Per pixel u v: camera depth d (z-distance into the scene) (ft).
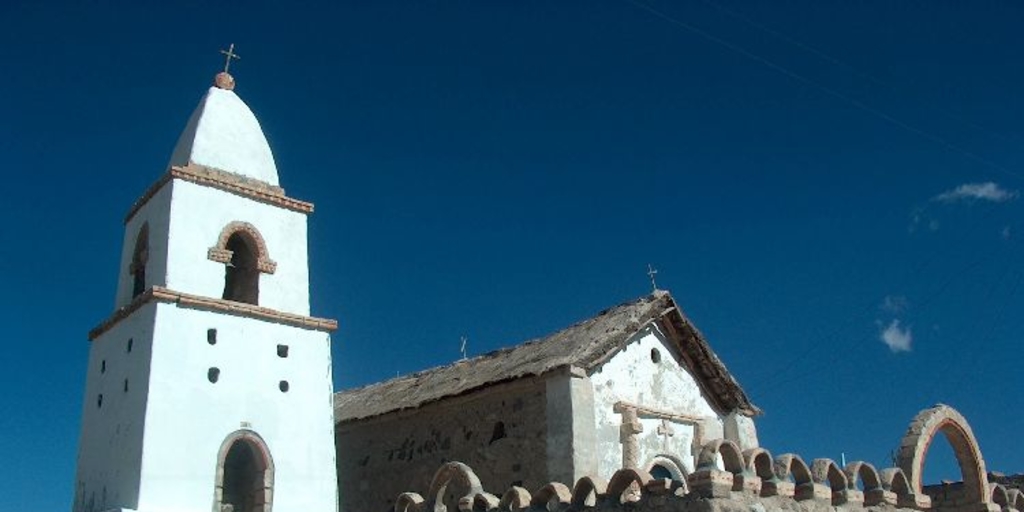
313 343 77.15
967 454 75.20
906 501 64.08
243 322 73.36
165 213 73.82
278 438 72.43
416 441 84.43
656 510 51.88
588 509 55.31
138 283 77.36
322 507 73.15
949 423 73.41
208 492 67.36
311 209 81.46
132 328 71.72
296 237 79.92
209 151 77.82
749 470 52.70
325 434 75.36
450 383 84.12
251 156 80.53
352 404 97.55
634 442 74.43
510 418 75.51
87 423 74.69
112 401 71.46
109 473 68.49
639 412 76.13
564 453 69.56
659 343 81.25
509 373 76.13
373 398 95.55
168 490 65.41
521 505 59.31
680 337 82.33
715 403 84.28
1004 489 76.43
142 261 76.69
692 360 83.15
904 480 64.28
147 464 64.90
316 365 76.69
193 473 66.95
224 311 72.38
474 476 63.77
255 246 77.15
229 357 71.61
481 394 78.18
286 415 73.41
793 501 54.44
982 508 74.18
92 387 75.72
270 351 74.23
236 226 76.18
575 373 71.56
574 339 77.92
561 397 71.41
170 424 66.90
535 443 72.43
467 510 62.03
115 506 66.28
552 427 71.31
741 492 51.44
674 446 78.23
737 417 83.56
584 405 71.10
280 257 78.07
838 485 58.95
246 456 73.77
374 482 87.25
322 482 73.82
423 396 84.58
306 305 78.54
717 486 50.03
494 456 75.61
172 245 71.97
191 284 72.08
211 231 74.64
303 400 74.84
